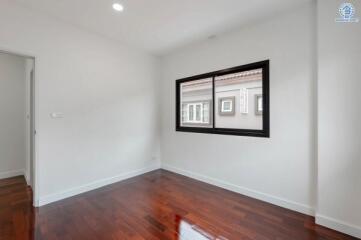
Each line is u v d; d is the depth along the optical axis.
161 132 4.23
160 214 2.34
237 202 2.65
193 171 3.63
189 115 3.79
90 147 3.05
